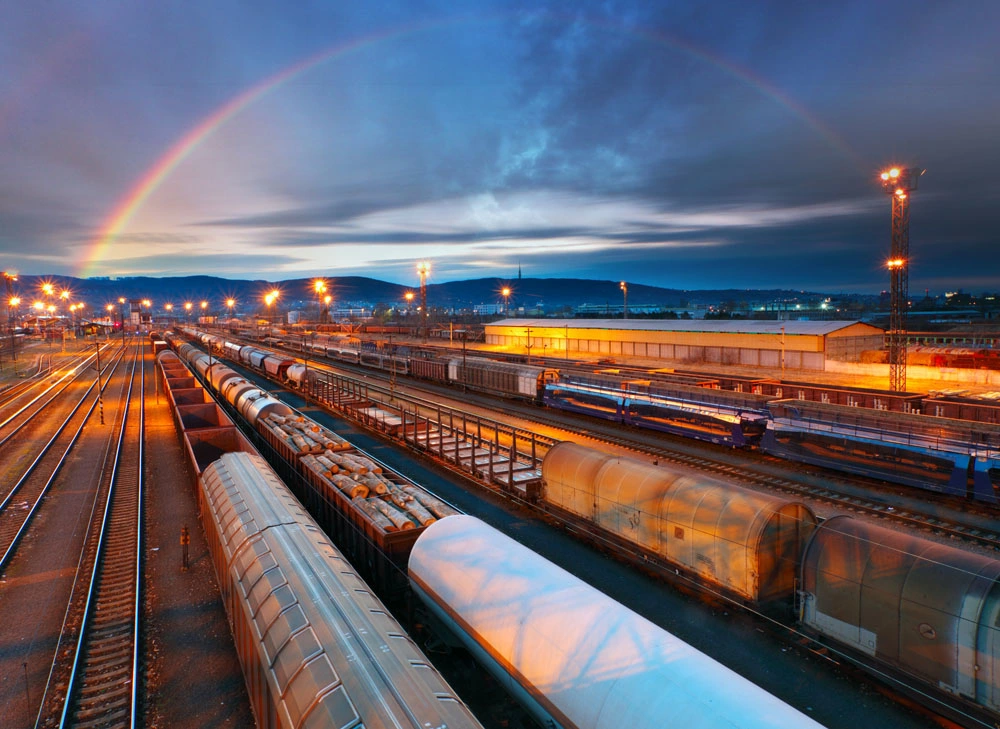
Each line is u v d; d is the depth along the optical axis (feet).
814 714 37.14
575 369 204.74
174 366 207.31
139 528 71.20
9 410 165.68
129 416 152.35
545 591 33.86
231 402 131.54
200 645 46.42
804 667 41.65
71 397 190.19
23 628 49.75
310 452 75.92
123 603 53.57
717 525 47.03
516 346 330.95
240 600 36.78
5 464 105.60
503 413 146.92
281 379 211.00
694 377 173.06
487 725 36.63
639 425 122.31
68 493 87.76
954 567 35.27
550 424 131.64
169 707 39.34
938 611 34.63
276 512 46.47
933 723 35.88
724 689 25.07
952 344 236.43
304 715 25.29
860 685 39.58
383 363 246.47
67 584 57.77
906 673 36.42
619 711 25.76
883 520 70.28
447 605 38.01
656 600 51.16
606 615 30.78
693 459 98.99
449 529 43.70
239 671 42.98
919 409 120.26
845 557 40.06
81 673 43.21
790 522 45.83
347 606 32.76
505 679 32.89
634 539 55.42
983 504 72.95
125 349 413.39
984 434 74.95
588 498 60.80
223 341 337.31
